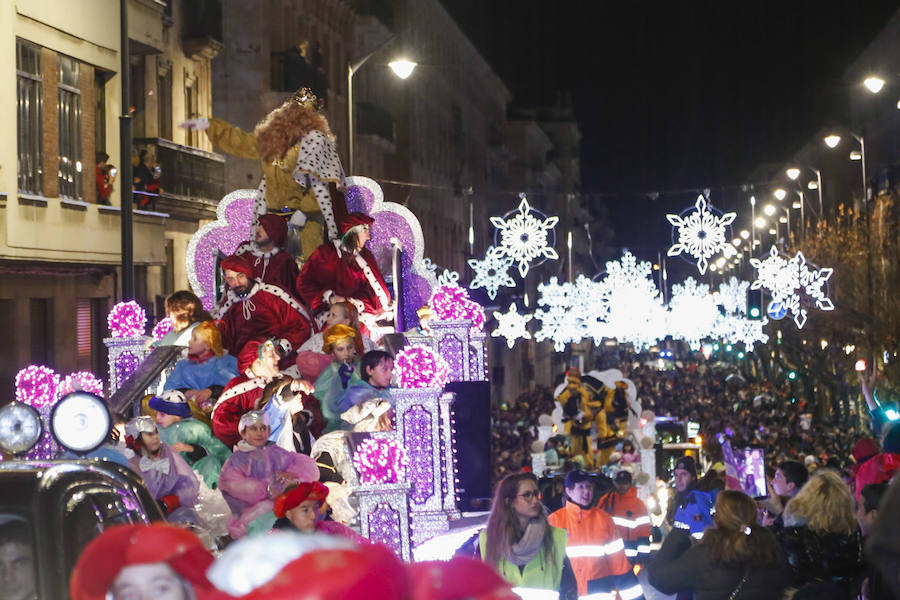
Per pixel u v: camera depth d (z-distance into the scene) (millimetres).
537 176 106125
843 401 57344
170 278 31109
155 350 10812
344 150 47781
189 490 8406
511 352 79125
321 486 6539
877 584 5176
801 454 31703
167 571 2150
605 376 25062
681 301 36625
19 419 5363
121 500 4375
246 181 35156
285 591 1599
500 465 34094
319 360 9484
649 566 7559
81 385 8781
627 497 13805
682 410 56156
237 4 36062
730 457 21547
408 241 12414
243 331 10398
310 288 10703
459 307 10477
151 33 27812
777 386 79000
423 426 8672
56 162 23328
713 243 22750
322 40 44750
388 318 11117
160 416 9703
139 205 27234
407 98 59656
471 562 1771
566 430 24828
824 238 54938
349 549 1664
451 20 69500
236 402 9633
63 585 4016
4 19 21328
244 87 36031
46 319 24031
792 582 7512
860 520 9461
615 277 36969
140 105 29516
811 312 56469
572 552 8320
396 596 1646
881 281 46312
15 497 4074
